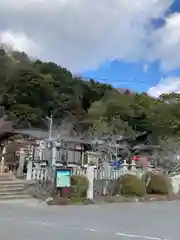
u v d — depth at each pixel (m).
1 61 54.44
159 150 41.16
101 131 40.72
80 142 34.94
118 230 11.74
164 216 15.91
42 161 23.72
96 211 16.75
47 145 28.27
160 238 10.68
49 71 61.72
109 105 53.62
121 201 21.55
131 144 45.81
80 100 61.53
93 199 20.58
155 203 21.62
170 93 61.94
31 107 48.38
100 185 22.47
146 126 51.56
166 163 35.34
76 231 11.22
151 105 55.34
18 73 51.88
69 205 18.59
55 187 19.95
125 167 26.16
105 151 33.09
